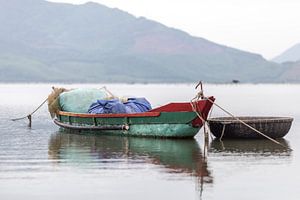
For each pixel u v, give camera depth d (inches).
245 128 1164.5
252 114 2034.9
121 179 758.5
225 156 959.6
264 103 3014.3
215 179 761.0
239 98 3890.3
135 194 682.2
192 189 705.6
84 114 1316.4
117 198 666.2
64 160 914.7
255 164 876.0
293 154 983.0
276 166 859.4
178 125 1169.4
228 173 802.2
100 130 1291.8
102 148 1065.5
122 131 1261.1
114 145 1107.9
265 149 1044.5
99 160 915.4
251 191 698.2
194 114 1143.0
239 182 743.7
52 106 1438.2
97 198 665.6
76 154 983.6
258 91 6496.1
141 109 1318.9
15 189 703.7
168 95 4586.6
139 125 1226.6
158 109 1189.1
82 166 856.3
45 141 1183.6
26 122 1675.7
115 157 947.3
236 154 982.4
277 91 6520.7
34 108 2469.2
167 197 670.5
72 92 1423.5
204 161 904.9
